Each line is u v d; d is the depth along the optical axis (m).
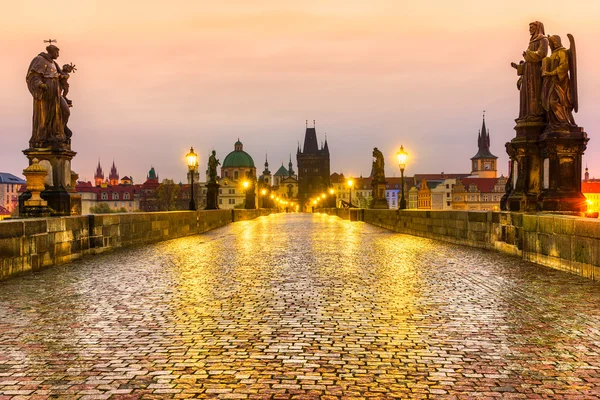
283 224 42.84
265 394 4.73
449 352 5.90
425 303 8.48
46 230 13.05
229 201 185.25
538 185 16.25
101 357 5.76
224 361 5.62
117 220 18.34
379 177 46.06
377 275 11.59
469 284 10.27
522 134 16.41
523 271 12.00
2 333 6.74
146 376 5.18
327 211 100.50
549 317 7.48
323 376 5.17
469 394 4.73
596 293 9.24
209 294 9.34
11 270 11.34
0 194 194.75
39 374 5.25
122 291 9.67
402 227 29.44
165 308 8.19
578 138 15.18
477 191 165.50
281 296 9.12
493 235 16.92
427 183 188.00
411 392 4.78
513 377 5.13
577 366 5.43
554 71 15.47
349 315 7.67
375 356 5.77
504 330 6.79
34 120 19.02
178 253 16.91
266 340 6.38
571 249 11.58
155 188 191.75
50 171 18.89
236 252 17.23
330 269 12.66
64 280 11.01
